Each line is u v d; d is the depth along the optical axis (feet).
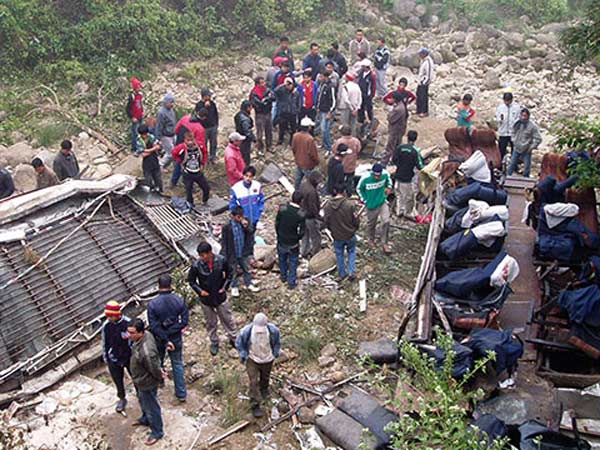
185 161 39.40
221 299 28.89
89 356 29.22
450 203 34.27
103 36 58.44
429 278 28.35
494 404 24.27
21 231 30.96
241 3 66.90
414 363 21.88
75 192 34.19
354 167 41.52
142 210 36.17
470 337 25.16
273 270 36.19
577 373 26.58
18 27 55.21
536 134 43.19
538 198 32.63
